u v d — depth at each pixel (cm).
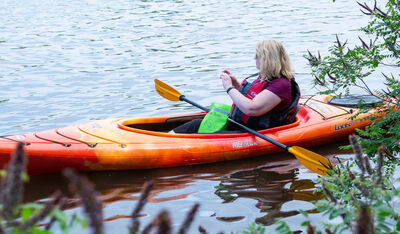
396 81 317
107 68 827
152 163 393
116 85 705
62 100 623
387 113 308
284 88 404
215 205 316
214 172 388
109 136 400
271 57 400
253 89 414
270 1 1770
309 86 656
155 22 1370
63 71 806
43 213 103
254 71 777
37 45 1064
